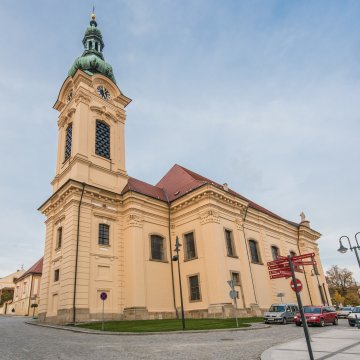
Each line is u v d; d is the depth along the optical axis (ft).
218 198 99.45
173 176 126.82
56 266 86.63
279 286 117.60
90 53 122.93
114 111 113.39
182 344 41.16
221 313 83.35
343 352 32.42
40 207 101.30
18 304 196.65
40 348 39.04
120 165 106.11
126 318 83.30
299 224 159.84
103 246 87.76
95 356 33.12
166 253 99.35
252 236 115.03
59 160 107.65
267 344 40.45
